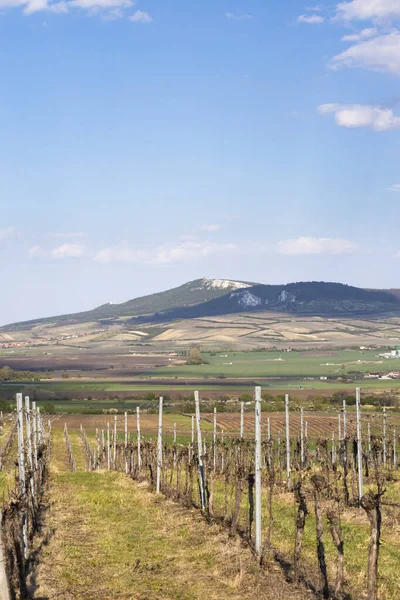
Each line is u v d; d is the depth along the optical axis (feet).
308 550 83.66
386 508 111.04
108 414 477.36
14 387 640.58
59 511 119.44
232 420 403.75
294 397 508.94
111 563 79.30
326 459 143.74
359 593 65.77
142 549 86.38
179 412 464.65
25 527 81.15
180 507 119.96
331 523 64.90
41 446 156.97
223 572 74.23
